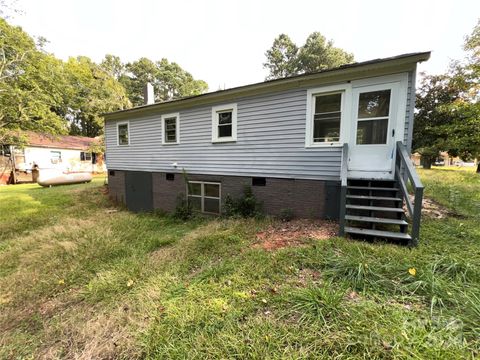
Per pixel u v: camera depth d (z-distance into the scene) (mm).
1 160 16547
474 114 9312
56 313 2908
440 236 3941
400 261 3020
